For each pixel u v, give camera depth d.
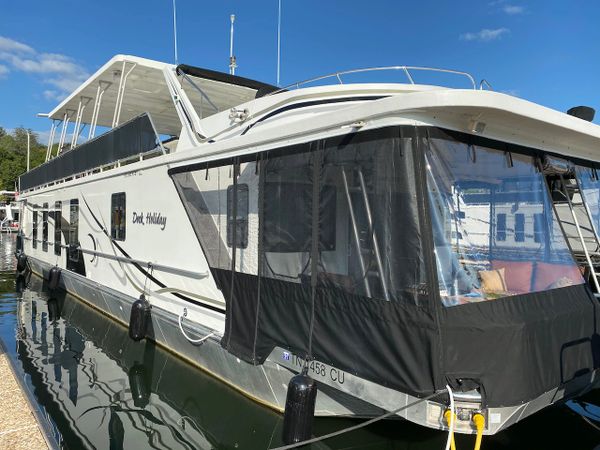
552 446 4.00
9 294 10.64
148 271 6.45
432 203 2.96
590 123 3.55
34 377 5.65
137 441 4.23
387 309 3.04
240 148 4.43
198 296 5.29
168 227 5.89
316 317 3.52
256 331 4.09
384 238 3.08
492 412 2.83
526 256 3.45
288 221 3.79
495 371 2.85
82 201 9.06
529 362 2.95
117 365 6.04
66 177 10.08
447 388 2.79
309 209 3.60
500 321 2.92
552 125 3.27
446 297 2.91
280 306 3.85
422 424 2.94
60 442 4.11
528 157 3.59
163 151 5.97
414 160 2.95
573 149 3.98
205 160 4.99
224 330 4.70
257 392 4.61
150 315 6.35
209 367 5.33
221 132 5.07
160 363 5.94
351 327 3.27
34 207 13.05
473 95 2.84
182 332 5.44
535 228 3.56
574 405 4.68
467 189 3.14
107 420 4.62
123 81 7.26
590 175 4.16
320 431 4.21
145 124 6.41
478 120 3.13
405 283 2.97
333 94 4.32
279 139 3.93
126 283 7.18
